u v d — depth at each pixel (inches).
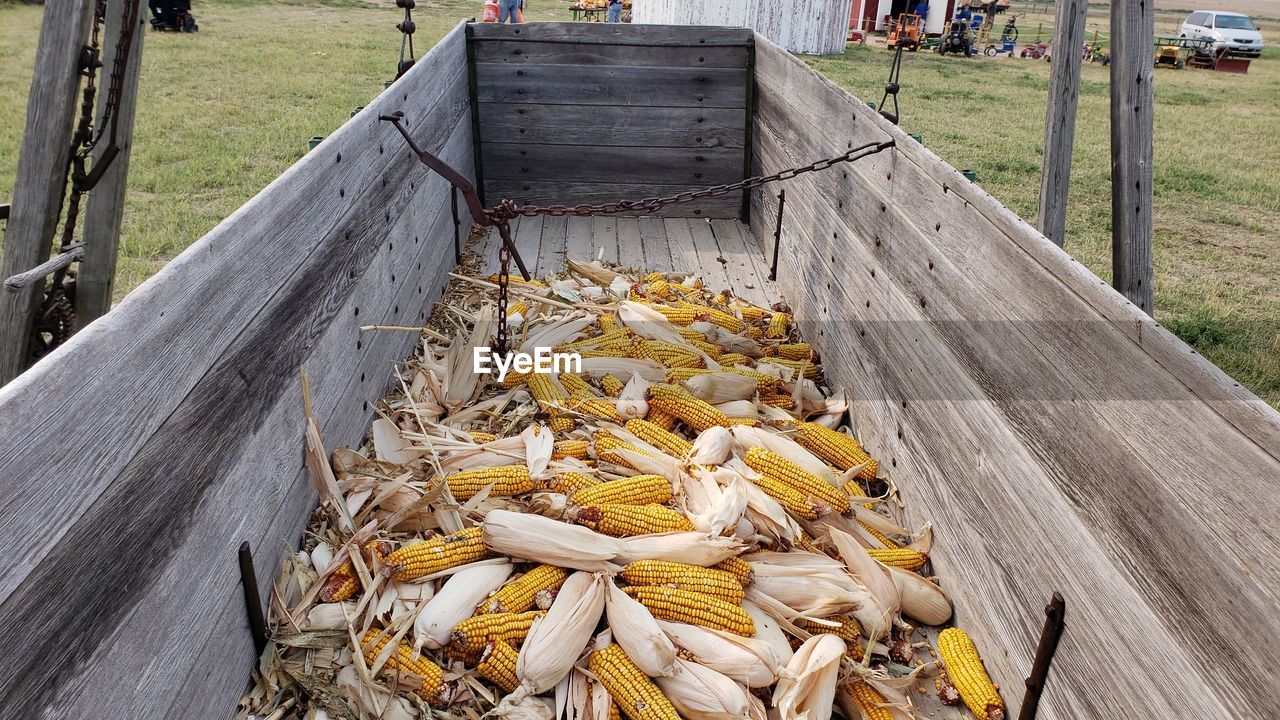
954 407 114.6
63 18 140.3
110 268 161.5
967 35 893.2
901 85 618.8
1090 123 521.0
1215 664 65.7
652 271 233.0
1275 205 358.3
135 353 70.4
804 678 95.5
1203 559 67.0
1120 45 138.9
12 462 55.7
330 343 122.4
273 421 101.3
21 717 57.4
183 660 79.4
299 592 105.9
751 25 753.6
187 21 690.8
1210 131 526.3
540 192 277.7
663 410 147.9
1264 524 60.9
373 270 145.1
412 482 125.9
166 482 75.7
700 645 98.3
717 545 109.1
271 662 96.7
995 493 102.3
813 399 163.6
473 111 268.2
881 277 145.6
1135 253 145.5
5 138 337.4
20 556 56.8
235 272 90.0
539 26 261.9
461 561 108.4
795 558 115.3
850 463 142.8
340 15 882.8
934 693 104.3
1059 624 87.5
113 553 67.7
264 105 436.5
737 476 118.5
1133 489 76.0
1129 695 76.1
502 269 152.4
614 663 95.9
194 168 314.2
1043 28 1346.0
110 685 67.3
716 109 269.7
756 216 260.7
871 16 1006.4
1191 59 951.6
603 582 103.2
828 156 180.9
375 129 145.5
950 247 116.6
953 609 114.6
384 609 102.6
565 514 113.6
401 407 149.2
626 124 271.4
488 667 96.3
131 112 156.4
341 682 96.0
